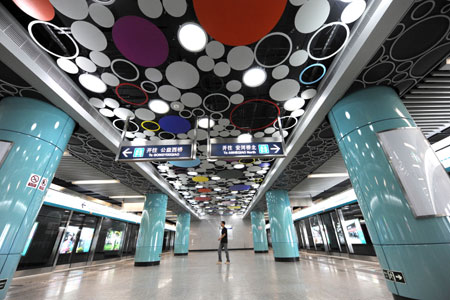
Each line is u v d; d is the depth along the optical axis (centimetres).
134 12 285
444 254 265
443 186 297
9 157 346
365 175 348
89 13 279
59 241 895
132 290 448
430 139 686
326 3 273
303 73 400
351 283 451
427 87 413
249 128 578
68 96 404
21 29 309
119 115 507
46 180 381
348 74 352
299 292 389
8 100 385
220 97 450
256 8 247
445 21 278
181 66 362
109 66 367
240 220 2527
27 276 716
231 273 648
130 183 949
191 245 2397
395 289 297
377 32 285
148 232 1019
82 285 517
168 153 444
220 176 967
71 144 582
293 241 1005
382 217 318
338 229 1139
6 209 327
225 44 317
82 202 1029
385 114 359
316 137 573
